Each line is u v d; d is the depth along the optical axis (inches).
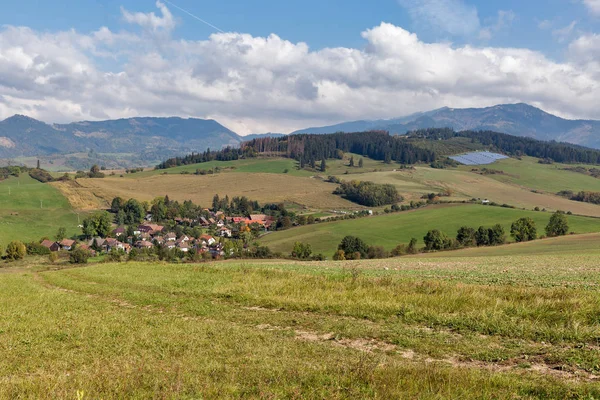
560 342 524.1
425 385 381.1
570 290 789.2
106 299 997.2
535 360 475.5
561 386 384.5
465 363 479.5
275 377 418.3
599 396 360.8
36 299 1007.0
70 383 415.5
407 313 673.6
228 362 489.1
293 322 682.8
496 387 385.4
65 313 816.9
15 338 634.8
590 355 466.6
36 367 505.4
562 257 2137.1
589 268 1444.4
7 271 3002.0
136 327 678.5
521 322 595.8
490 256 2551.7
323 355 507.5
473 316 636.1
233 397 371.2
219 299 902.4
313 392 370.6
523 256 2357.3
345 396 362.3
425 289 837.2
